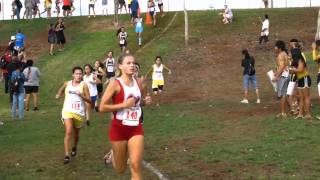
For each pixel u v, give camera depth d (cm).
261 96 2417
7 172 1155
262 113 1811
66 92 1241
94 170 1149
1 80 3091
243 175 1034
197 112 1986
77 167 1182
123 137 850
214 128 1580
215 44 3734
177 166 1139
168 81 2972
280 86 1670
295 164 1087
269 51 3522
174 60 3400
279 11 4600
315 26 4109
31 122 1981
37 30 4478
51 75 3238
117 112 843
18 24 4716
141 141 841
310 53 3334
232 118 1764
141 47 3706
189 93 2645
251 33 3984
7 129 1823
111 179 1067
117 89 838
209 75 3048
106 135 1605
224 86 2770
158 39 3872
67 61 3534
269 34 3972
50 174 1133
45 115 2208
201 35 3962
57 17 4803
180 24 4338
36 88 2388
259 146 1266
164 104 2353
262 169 1069
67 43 4031
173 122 1756
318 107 1862
